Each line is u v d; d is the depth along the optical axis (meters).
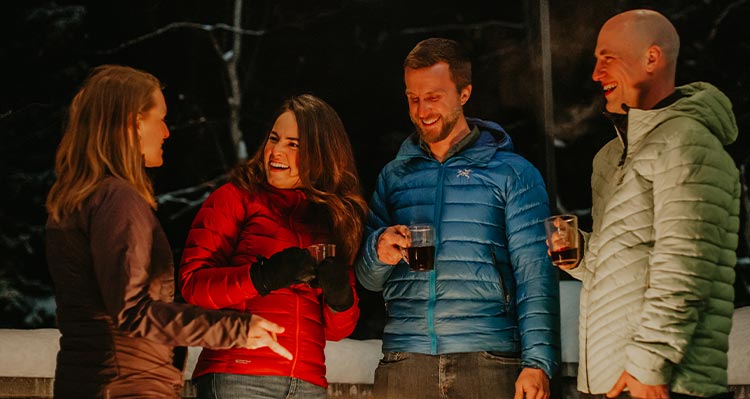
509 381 3.59
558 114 9.02
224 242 3.47
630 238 3.09
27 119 11.66
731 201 2.98
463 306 3.62
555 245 3.30
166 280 2.85
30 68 11.77
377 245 3.65
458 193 3.73
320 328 3.51
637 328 3.04
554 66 8.32
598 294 3.16
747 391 4.02
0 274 10.98
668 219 2.93
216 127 12.70
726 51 9.88
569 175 9.71
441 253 3.67
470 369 3.58
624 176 3.15
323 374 3.49
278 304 3.38
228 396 3.29
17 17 11.73
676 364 2.91
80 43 12.11
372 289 3.81
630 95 3.24
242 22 12.86
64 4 12.08
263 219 3.52
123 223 2.71
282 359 3.34
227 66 12.75
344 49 12.83
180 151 12.52
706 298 2.88
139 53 12.63
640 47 3.20
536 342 3.55
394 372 3.67
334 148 3.69
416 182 3.82
